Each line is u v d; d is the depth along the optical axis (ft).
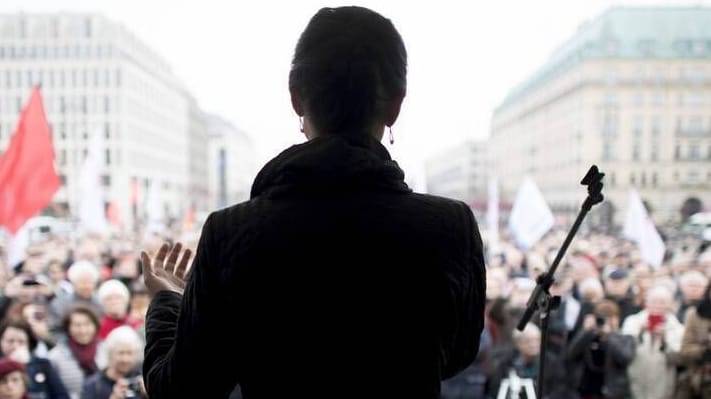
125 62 259.39
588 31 238.48
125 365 14.93
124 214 250.98
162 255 4.69
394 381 3.62
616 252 43.34
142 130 285.43
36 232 97.91
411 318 3.64
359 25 3.92
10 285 22.67
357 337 3.57
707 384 16.72
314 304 3.55
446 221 3.84
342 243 3.59
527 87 319.47
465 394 18.25
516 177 333.01
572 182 233.76
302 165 3.68
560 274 28.55
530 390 16.67
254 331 3.60
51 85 254.68
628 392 17.90
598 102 215.92
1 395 13.99
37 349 16.98
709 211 196.54
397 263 3.63
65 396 16.10
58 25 255.50
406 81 4.09
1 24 254.06
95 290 24.67
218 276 3.64
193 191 402.93
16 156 28.17
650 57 213.46
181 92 375.25
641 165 210.18
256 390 3.69
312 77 3.87
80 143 254.88
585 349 18.24
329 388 3.58
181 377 3.68
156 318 4.17
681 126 209.77
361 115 3.90
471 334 4.07
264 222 3.63
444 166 533.96
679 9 218.79
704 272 30.55
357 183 3.73
